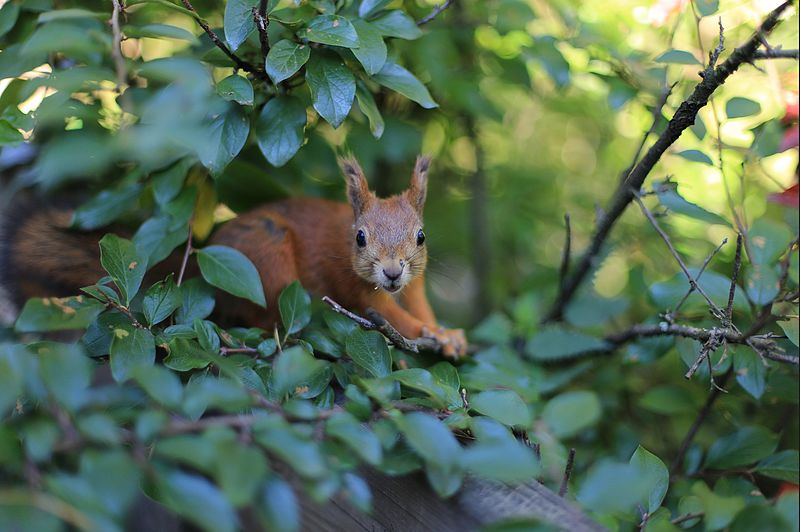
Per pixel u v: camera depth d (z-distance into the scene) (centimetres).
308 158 859
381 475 496
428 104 629
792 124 764
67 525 395
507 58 972
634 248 1059
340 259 779
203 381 513
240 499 346
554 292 1046
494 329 902
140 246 641
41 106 510
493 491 471
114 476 358
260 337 629
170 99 402
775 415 856
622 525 586
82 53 585
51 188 765
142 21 840
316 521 490
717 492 656
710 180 966
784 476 662
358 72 655
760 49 787
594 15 950
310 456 379
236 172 789
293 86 671
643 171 719
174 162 676
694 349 695
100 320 550
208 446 367
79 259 702
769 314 655
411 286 836
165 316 556
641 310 1050
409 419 420
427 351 736
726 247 921
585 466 809
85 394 387
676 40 893
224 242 737
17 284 703
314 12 668
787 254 718
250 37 625
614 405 900
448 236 1145
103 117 634
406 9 937
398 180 1102
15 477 409
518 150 1334
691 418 902
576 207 1238
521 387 688
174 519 539
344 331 611
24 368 398
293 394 542
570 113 1166
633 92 814
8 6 679
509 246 1237
